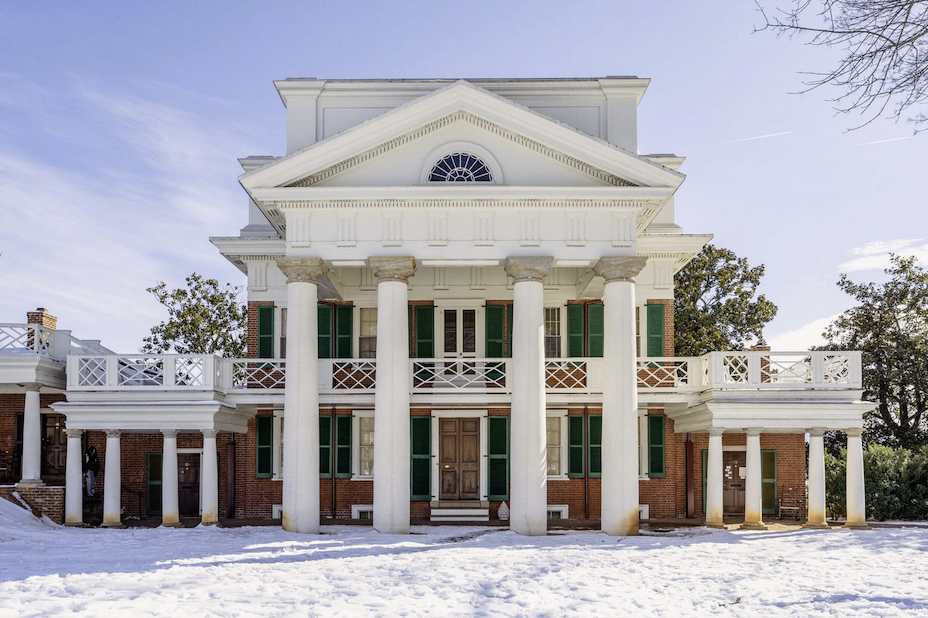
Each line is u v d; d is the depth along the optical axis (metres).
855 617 12.52
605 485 22.14
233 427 25.92
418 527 23.66
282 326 27.47
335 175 22.83
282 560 17.33
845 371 24.53
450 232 22.67
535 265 22.30
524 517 21.73
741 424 23.55
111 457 23.92
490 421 26.88
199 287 48.16
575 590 14.44
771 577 15.63
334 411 26.95
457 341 27.28
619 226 22.73
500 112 22.45
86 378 24.31
